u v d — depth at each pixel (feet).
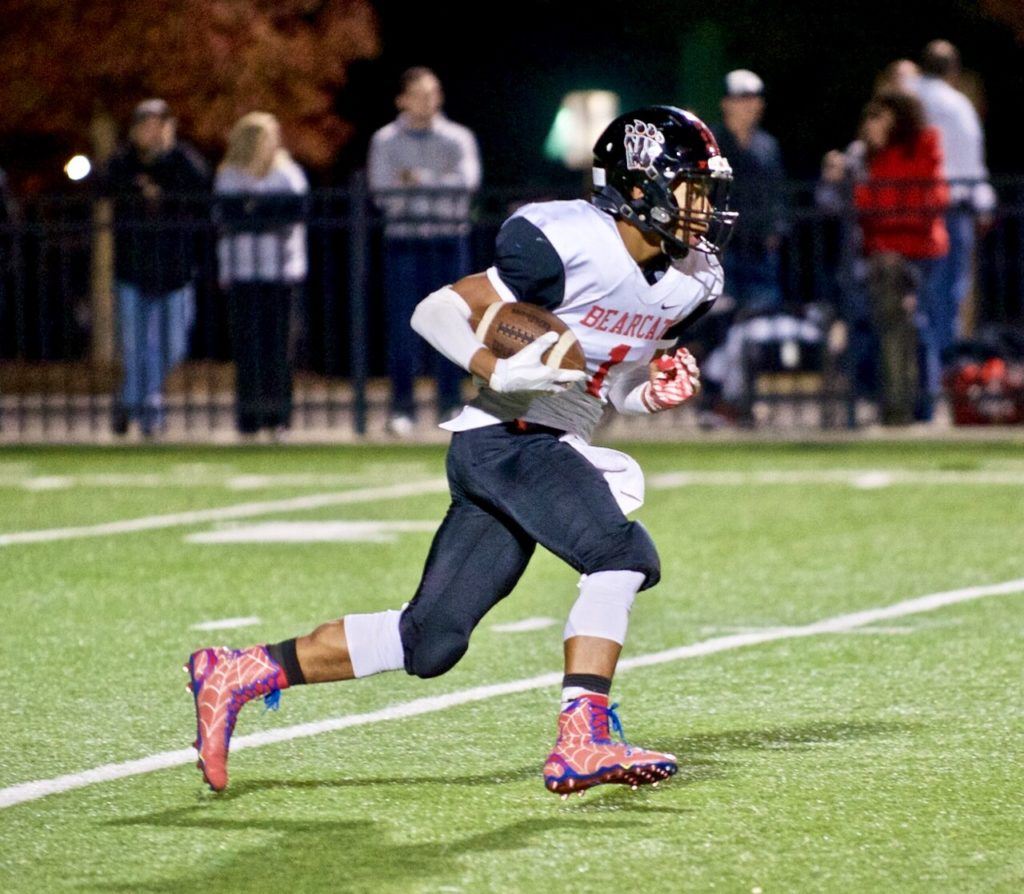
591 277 54.13
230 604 87.61
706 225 54.49
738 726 64.28
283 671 55.72
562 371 52.60
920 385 158.20
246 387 160.04
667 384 57.36
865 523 111.24
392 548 103.96
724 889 47.19
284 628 82.02
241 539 107.55
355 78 314.96
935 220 154.20
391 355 159.33
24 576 95.35
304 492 128.77
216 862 49.80
